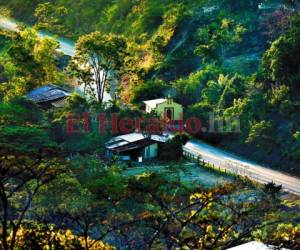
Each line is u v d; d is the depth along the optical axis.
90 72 105.25
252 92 89.75
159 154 81.44
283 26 103.75
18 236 23.86
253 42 106.38
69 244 24.25
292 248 25.20
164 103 93.31
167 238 24.11
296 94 85.56
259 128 81.81
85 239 23.47
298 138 77.44
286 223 29.44
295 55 87.94
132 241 26.81
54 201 38.31
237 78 95.19
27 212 34.25
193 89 99.94
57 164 23.98
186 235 24.08
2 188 21.88
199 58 109.56
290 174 74.94
